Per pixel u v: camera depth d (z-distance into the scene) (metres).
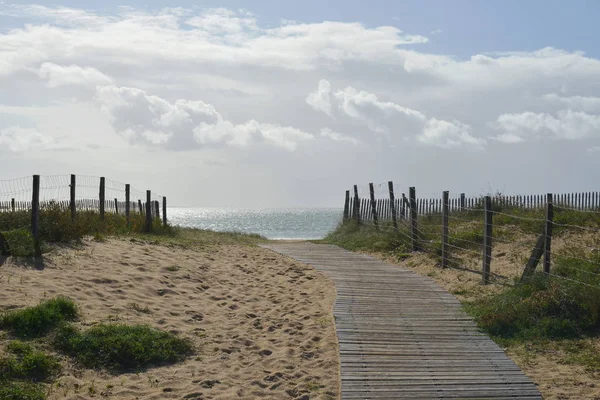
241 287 11.55
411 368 7.07
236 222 101.94
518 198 21.03
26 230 10.45
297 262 15.26
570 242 12.71
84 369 6.69
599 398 6.11
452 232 16.62
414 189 16.80
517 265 12.23
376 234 19.39
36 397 5.75
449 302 10.29
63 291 8.80
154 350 7.30
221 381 6.73
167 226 18.84
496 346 7.88
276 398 6.39
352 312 9.57
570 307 8.46
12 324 7.13
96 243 12.47
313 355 7.73
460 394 6.32
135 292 9.69
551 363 7.23
